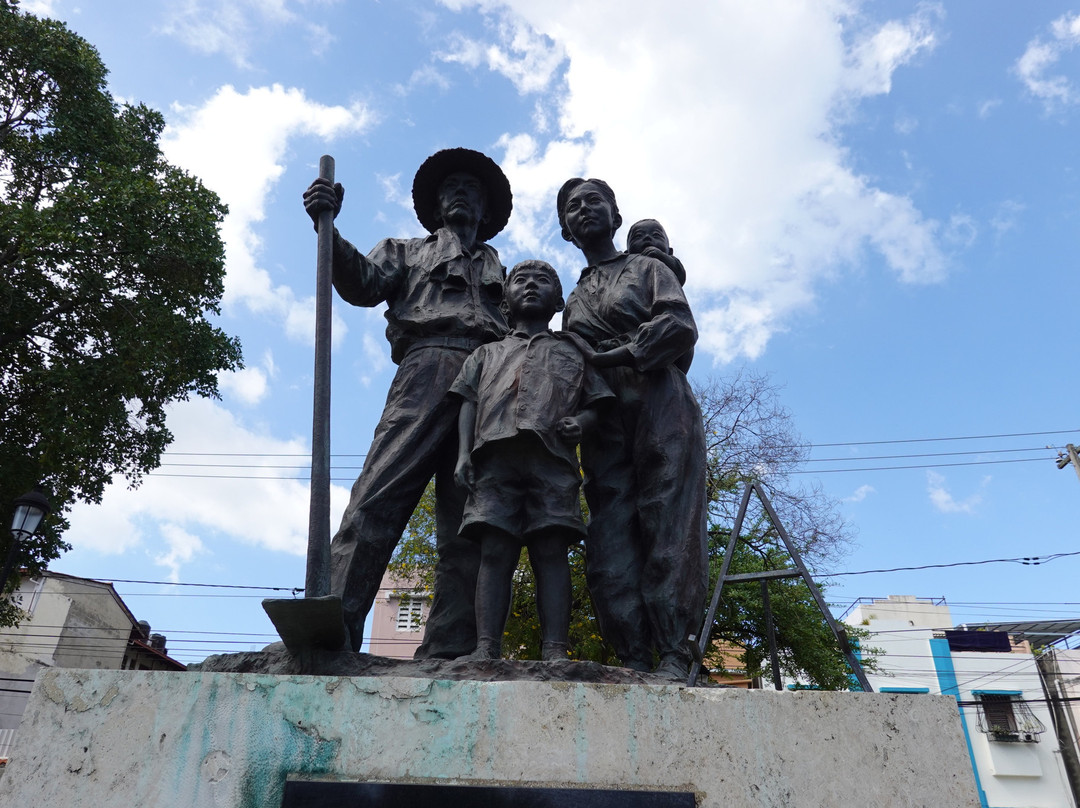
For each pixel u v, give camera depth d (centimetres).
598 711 229
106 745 214
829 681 1289
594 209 382
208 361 1237
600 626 334
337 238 360
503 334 392
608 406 327
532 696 229
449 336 379
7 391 1156
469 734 223
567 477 297
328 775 215
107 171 1160
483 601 287
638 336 329
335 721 221
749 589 1266
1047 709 2053
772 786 226
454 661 258
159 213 1138
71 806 208
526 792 214
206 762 214
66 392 1109
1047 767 2011
